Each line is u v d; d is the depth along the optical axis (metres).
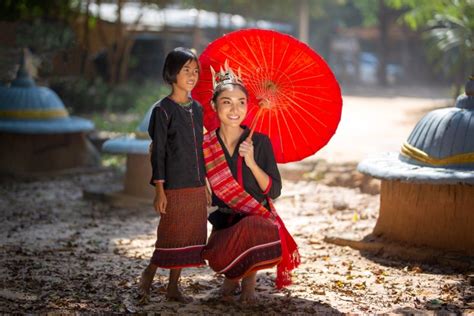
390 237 9.55
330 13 55.09
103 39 32.53
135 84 35.72
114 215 12.71
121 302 7.11
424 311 6.79
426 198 9.10
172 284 7.11
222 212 7.04
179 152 6.84
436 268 8.64
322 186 14.62
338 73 55.22
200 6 39.19
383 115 28.88
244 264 6.69
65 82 26.69
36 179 16.05
